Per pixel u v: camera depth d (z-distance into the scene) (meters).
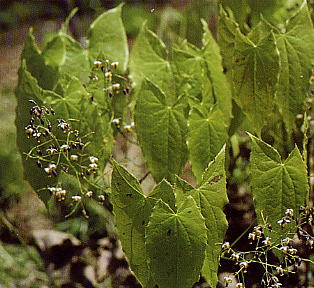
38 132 0.80
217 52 0.86
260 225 0.77
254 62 0.81
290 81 0.83
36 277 1.04
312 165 0.95
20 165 1.23
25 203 1.21
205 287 0.94
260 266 0.94
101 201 0.82
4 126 1.44
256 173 0.76
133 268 0.77
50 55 0.88
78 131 0.83
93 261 1.05
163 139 0.82
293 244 0.94
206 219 0.76
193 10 1.44
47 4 2.82
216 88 0.86
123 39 0.87
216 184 0.75
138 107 0.82
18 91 0.88
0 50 2.41
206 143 0.82
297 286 0.93
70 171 0.83
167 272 0.74
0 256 1.07
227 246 0.75
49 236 1.09
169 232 0.74
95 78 0.84
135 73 0.86
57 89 0.84
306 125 0.81
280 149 0.89
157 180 0.82
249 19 0.92
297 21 0.82
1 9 2.82
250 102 0.82
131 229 0.76
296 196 0.77
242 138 1.01
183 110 0.81
